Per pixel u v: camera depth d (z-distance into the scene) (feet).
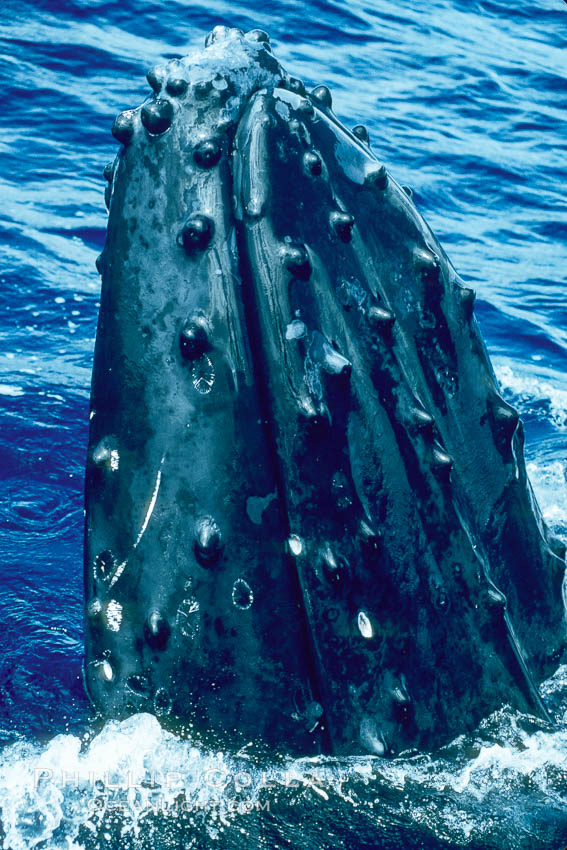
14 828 31.24
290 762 30.99
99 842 30.73
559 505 62.59
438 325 31.17
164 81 29.86
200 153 29.07
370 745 30.42
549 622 34.06
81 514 57.93
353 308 29.86
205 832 30.48
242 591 29.71
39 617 44.78
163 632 29.94
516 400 83.66
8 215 110.93
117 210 30.01
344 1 206.39
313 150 29.99
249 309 29.30
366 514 29.78
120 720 31.35
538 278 114.52
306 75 172.24
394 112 163.84
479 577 31.32
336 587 29.45
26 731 35.06
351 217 29.99
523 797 31.17
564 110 174.29
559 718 33.45
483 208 136.15
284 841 30.07
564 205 138.31
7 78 149.38
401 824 30.30
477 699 31.71
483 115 168.04
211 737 30.89
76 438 68.33
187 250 29.19
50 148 131.03
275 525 29.63
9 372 78.23
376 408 29.94
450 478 30.96
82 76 153.89
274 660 30.12
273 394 29.25
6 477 62.28
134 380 29.84
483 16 219.41
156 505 29.86
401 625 30.37
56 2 176.55
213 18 182.60
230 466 29.37
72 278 98.02
